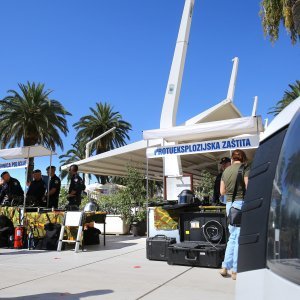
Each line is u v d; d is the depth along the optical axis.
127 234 13.94
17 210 9.98
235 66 22.12
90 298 4.71
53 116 32.66
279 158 1.61
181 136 8.26
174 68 13.91
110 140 40.00
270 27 16.47
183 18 14.18
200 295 4.82
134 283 5.53
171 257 7.05
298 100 1.70
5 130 31.94
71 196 10.13
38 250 9.25
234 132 7.91
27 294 4.89
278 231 1.48
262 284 1.48
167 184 10.24
